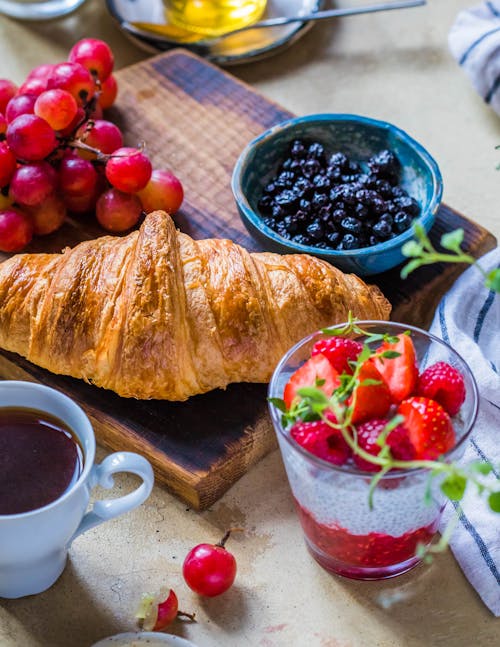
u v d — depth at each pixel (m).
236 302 0.70
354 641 0.66
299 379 0.64
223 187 0.82
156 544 0.69
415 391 0.65
